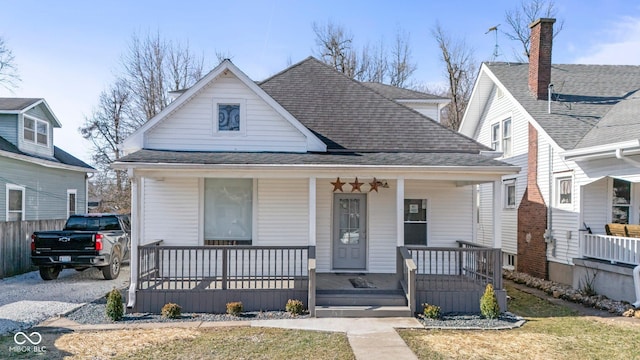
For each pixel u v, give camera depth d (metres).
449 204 12.28
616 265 10.48
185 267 11.49
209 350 6.78
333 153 11.28
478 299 9.34
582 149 11.15
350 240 12.12
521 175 15.21
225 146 11.37
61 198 20.09
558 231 12.98
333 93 13.57
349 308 8.97
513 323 8.48
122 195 35.91
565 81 15.98
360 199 12.19
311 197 9.70
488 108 18.12
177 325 8.24
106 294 10.85
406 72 39.34
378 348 6.89
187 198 11.55
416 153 11.45
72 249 12.59
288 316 8.89
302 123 12.27
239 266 11.57
